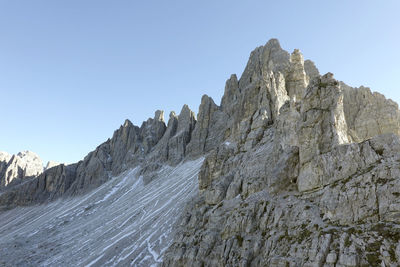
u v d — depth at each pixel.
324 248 37.22
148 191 160.88
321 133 51.66
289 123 64.50
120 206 156.75
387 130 79.25
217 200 73.38
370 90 91.25
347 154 45.47
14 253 122.38
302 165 52.19
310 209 45.44
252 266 46.47
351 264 33.22
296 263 38.84
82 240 123.38
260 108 89.31
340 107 53.03
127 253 87.12
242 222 55.09
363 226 36.66
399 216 34.44
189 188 122.62
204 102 198.25
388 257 31.61
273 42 137.12
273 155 64.06
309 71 115.69
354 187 40.88
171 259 67.69
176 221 94.38
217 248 57.50
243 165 76.00
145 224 107.56
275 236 46.50
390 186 37.16
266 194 58.09
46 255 115.50
